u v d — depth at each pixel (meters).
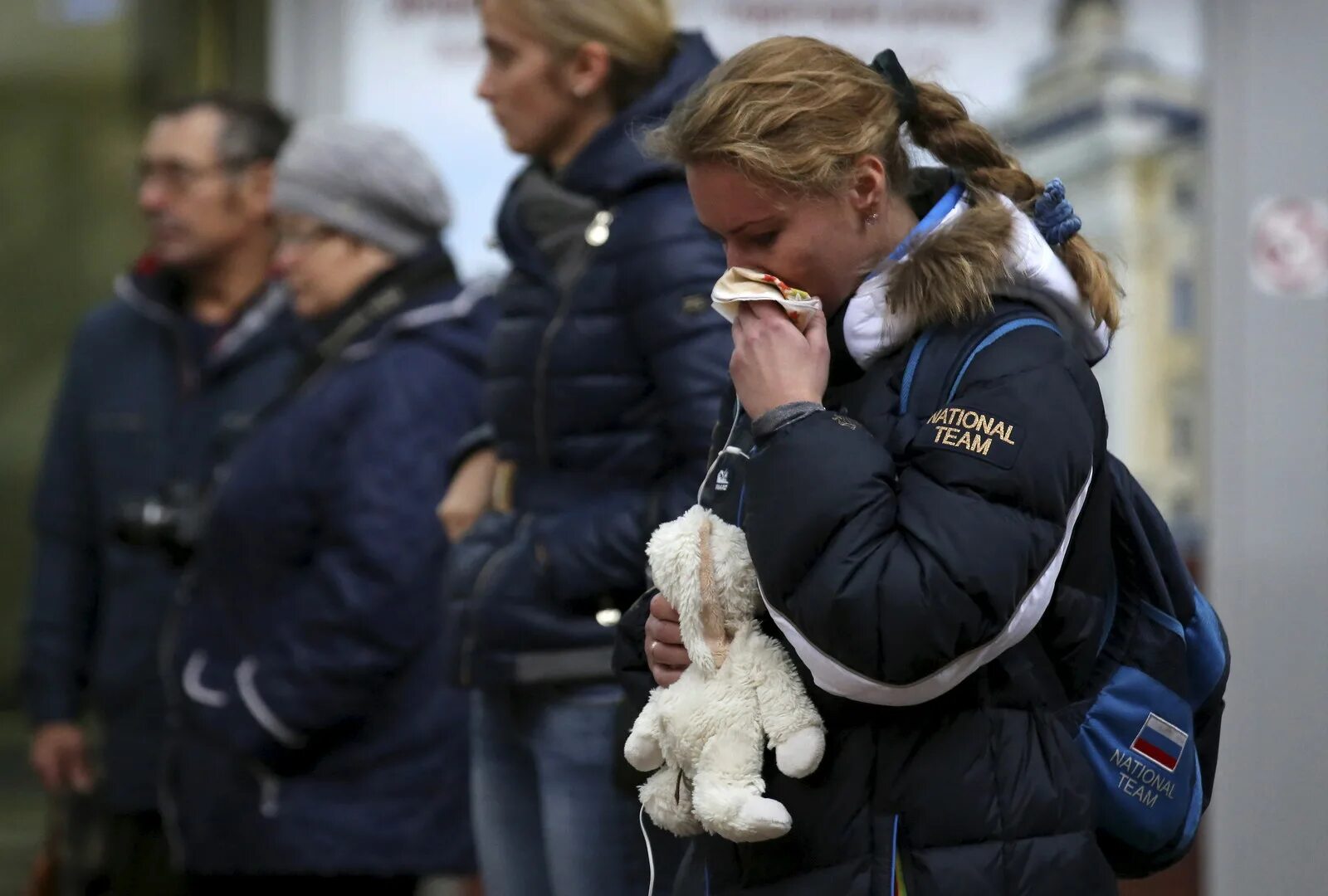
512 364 9.88
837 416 6.62
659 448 9.46
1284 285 17.61
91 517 13.93
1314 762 17.52
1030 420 6.45
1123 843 7.28
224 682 11.81
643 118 9.62
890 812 6.60
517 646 9.62
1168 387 17.67
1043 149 17.45
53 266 20.33
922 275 6.73
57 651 13.95
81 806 13.92
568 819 9.61
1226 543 17.69
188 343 13.66
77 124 19.94
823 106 6.79
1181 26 17.48
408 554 11.60
